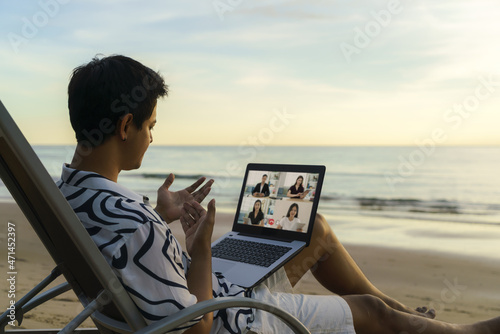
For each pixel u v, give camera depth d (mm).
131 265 1249
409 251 6562
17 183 1242
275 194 2174
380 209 11750
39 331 1615
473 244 7148
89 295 1407
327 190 14688
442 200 12727
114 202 1317
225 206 11438
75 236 1123
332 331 1608
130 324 1203
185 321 1183
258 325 1526
